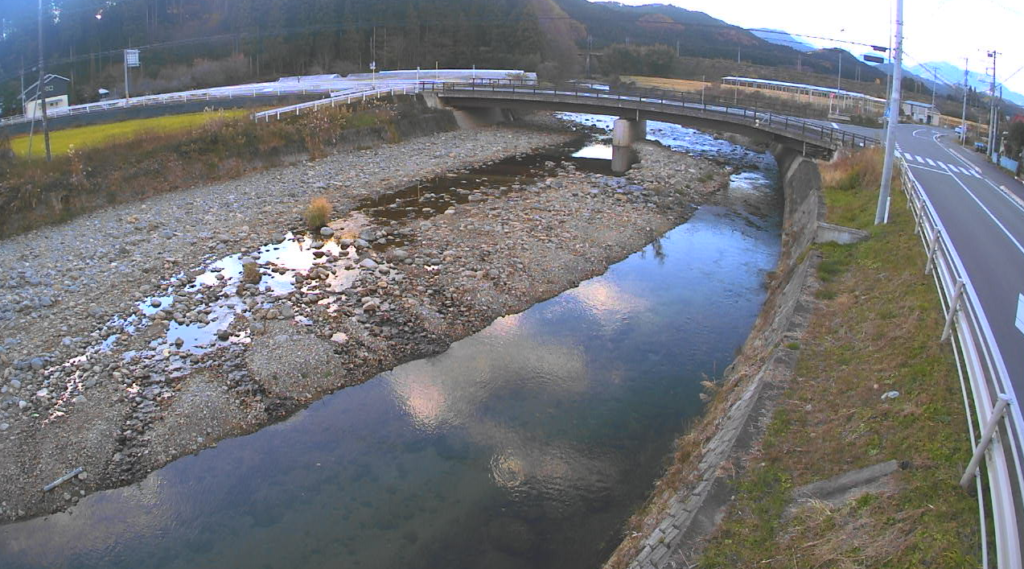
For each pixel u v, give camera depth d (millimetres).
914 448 8336
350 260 22922
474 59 95062
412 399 14906
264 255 23500
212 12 92000
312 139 40156
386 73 76062
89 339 16828
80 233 25344
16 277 20531
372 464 12742
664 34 143000
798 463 8922
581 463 12648
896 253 16188
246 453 13070
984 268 15148
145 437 13273
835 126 50531
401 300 19516
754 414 10242
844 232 18516
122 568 10391
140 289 19969
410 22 90000
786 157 43125
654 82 97438
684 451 11758
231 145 35594
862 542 7113
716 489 8742
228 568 10344
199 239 24750
